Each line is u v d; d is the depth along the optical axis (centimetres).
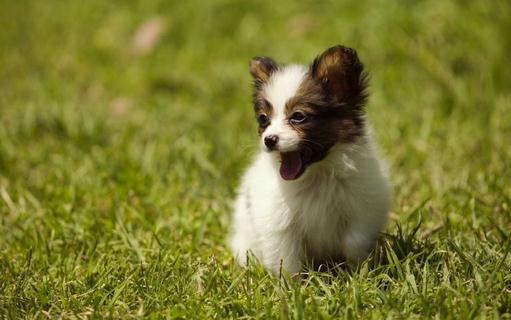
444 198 1033
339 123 789
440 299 699
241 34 1738
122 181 1152
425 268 754
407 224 900
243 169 1138
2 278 834
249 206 866
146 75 1644
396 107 1375
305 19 1698
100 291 789
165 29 1820
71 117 1388
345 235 834
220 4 1856
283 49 1616
